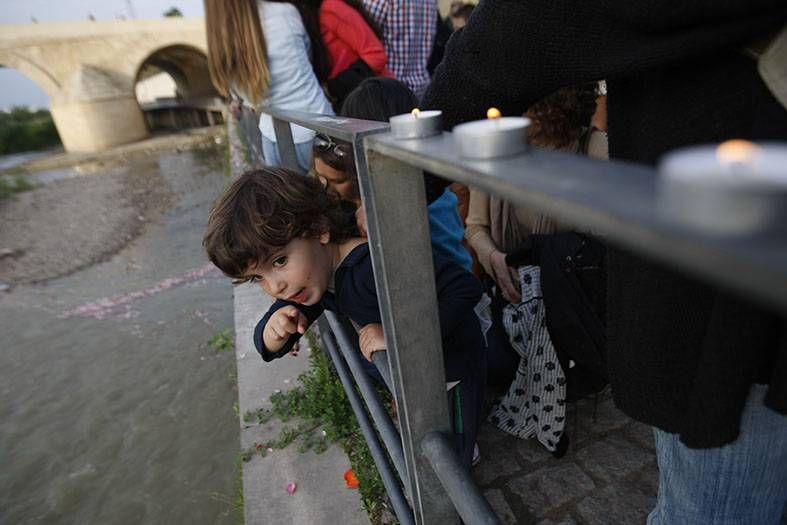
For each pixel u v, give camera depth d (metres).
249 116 4.32
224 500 3.85
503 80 0.83
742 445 0.82
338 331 1.66
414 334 0.88
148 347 6.34
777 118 0.62
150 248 10.20
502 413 2.08
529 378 1.89
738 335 0.65
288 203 1.27
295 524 1.84
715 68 0.66
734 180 0.21
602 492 1.86
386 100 1.78
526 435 2.02
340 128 0.80
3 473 4.57
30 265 9.92
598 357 1.69
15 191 18.16
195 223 11.56
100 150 28.70
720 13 0.59
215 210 1.31
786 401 0.63
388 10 2.62
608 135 0.87
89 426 5.04
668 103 0.71
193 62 39.03
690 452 0.89
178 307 7.32
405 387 0.91
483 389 1.55
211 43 2.49
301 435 2.23
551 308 1.74
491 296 2.15
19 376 6.10
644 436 2.04
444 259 1.34
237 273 1.33
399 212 0.78
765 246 0.20
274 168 1.36
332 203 1.42
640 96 0.78
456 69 0.88
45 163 25.64
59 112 29.09
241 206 1.26
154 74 55.94
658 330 0.78
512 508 1.85
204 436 4.61
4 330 7.30
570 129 1.81
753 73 0.63
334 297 1.51
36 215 14.27
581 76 0.76
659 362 0.79
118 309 7.55
